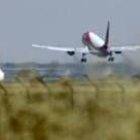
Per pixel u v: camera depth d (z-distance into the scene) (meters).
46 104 100.19
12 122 87.81
